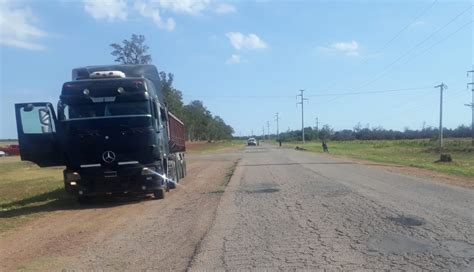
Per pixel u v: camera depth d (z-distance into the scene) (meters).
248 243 8.93
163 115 18.16
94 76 16.00
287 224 10.64
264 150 73.12
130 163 15.41
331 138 152.12
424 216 11.14
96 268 7.71
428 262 7.34
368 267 7.16
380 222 10.52
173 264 7.79
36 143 15.11
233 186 19.11
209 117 145.25
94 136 15.17
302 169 27.73
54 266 7.95
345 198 14.55
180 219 12.03
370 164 32.53
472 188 17.05
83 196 15.89
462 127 120.81
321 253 8.04
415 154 55.34
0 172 36.94
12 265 8.17
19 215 14.20
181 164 24.25
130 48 55.34
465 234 9.20
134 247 9.11
